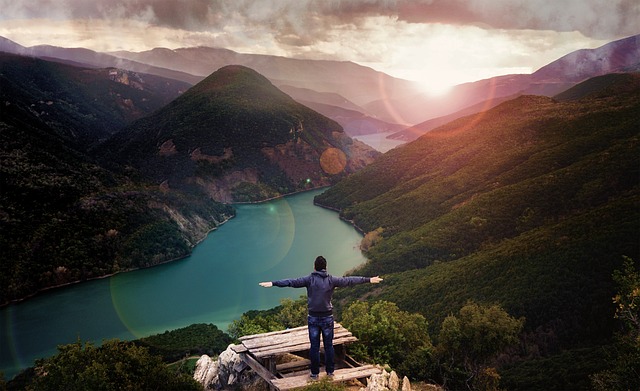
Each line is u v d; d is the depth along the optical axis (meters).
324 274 13.30
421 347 29.69
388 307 33.00
